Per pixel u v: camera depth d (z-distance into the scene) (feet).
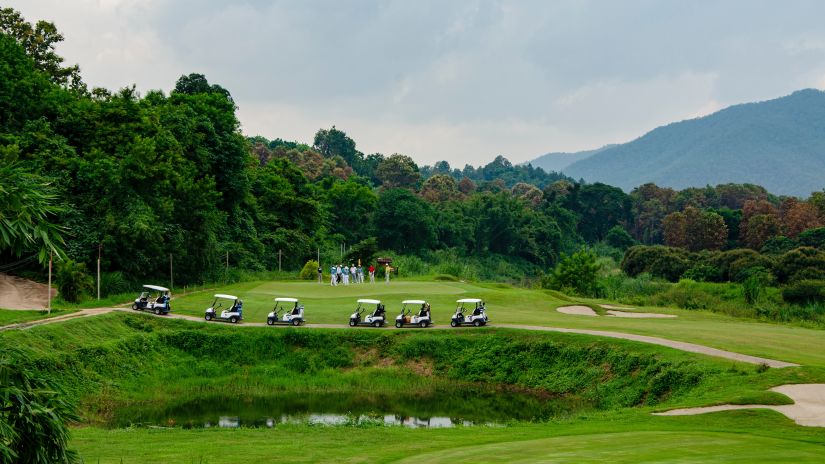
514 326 137.39
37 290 159.74
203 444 70.64
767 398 81.00
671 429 71.92
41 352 104.73
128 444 70.74
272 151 627.87
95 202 179.11
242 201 280.51
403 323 140.05
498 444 66.44
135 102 213.87
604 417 83.30
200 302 167.32
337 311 158.81
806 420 72.33
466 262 460.14
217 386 120.37
